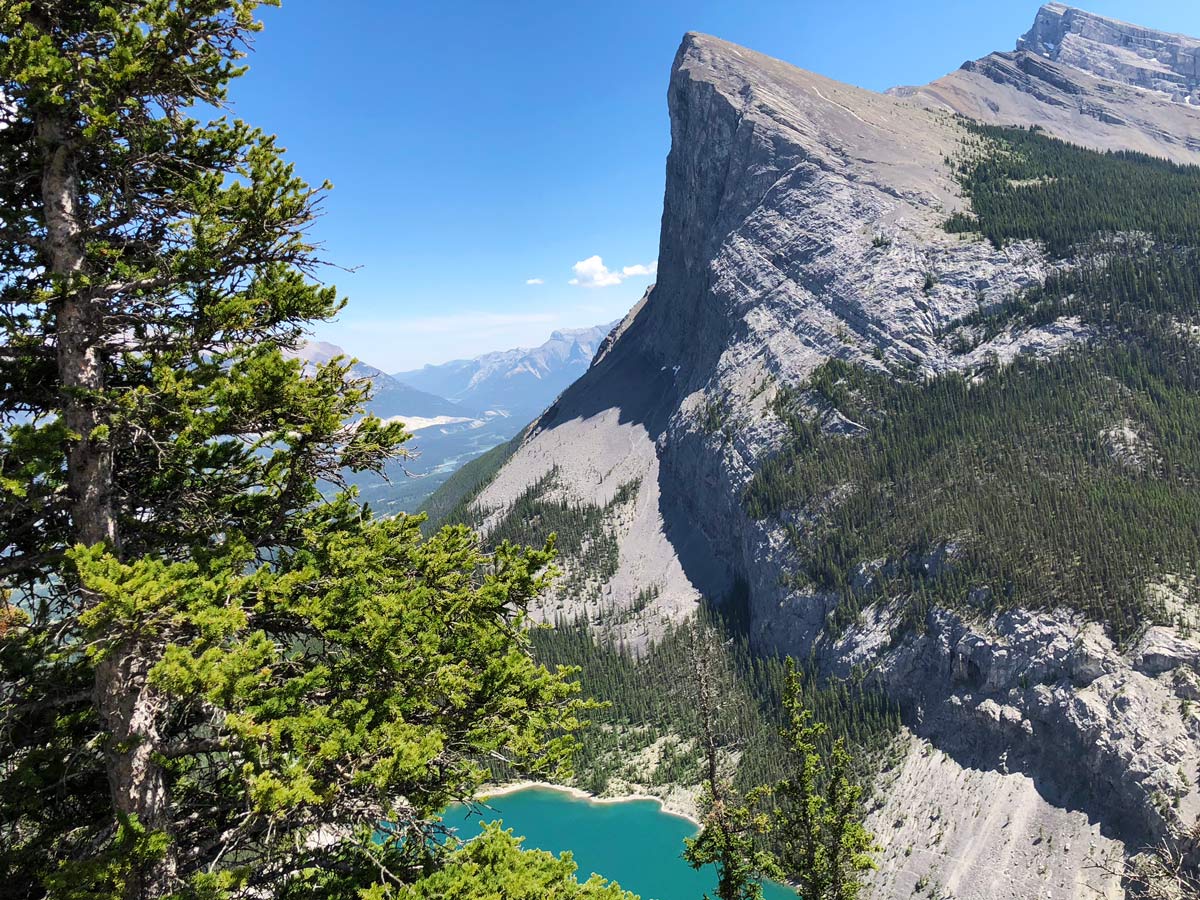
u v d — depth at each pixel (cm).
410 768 1008
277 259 1274
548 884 1198
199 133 1289
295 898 1159
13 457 982
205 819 1222
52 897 906
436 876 1134
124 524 1233
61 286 1079
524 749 1282
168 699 1088
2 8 1027
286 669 1218
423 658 1191
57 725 1132
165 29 1120
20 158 1194
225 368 1220
